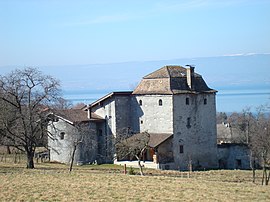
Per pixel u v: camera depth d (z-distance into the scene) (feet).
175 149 252.01
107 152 259.60
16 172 184.96
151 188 139.74
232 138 368.68
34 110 210.59
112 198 124.88
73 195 128.77
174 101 252.42
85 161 252.83
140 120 263.29
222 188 141.49
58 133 256.73
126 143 245.45
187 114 258.16
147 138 243.60
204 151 264.93
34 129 212.23
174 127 252.42
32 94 211.00
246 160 261.85
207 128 267.18
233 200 123.24
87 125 256.73
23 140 208.33
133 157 258.98
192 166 257.75
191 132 259.60
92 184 146.61
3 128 207.62
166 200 122.72
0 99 208.23
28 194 130.52
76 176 166.50
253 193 133.80
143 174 193.16
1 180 155.84
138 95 263.90
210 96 270.05
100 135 264.93
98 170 216.74
